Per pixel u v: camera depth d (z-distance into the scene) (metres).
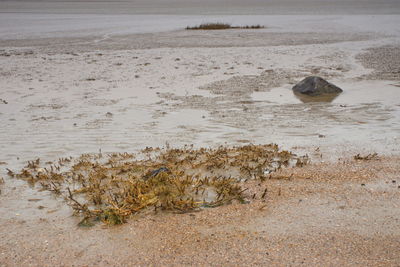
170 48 21.16
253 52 19.42
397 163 6.15
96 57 18.58
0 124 8.91
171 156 6.62
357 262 3.70
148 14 49.47
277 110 9.89
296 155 6.64
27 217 4.73
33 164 6.35
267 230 4.29
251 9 58.28
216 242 4.07
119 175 5.95
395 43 21.34
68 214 4.80
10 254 3.97
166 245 4.05
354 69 15.16
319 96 11.33
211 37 25.69
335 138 7.55
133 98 11.38
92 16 46.56
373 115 9.21
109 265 3.76
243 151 6.81
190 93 11.88
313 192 5.20
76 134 8.13
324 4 69.75
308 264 3.68
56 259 3.87
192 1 96.75
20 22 38.56
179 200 4.96
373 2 74.69
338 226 4.33
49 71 15.54
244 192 5.25
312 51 19.44
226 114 9.57
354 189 5.25
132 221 4.54
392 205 4.78
